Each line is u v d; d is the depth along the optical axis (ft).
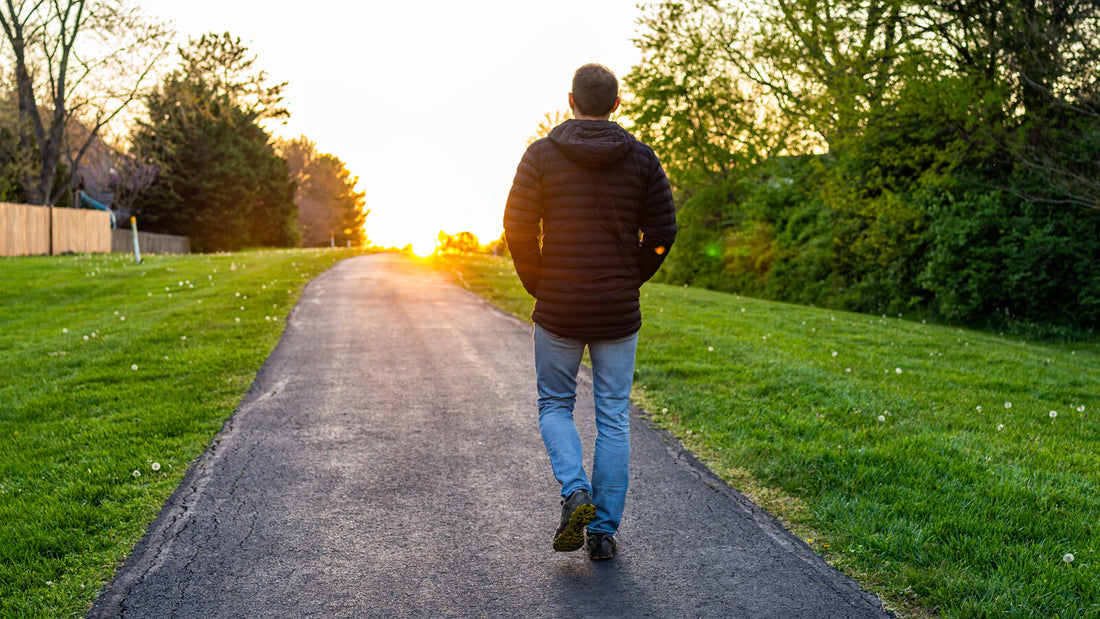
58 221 86.38
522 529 10.44
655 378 19.99
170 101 113.50
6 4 89.15
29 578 8.85
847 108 52.11
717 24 75.72
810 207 68.23
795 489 11.80
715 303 44.14
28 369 21.86
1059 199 44.98
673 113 80.07
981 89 45.80
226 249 154.92
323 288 44.11
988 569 8.96
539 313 9.07
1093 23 38.88
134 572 9.04
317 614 8.07
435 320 31.50
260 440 14.53
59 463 13.05
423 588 8.68
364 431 15.24
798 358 23.58
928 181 51.31
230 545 9.84
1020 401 18.84
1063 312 46.73
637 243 9.09
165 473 12.57
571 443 9.06
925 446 13.89
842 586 8.73
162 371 20.61
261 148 169.48
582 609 8.19
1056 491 11.53
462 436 14.94
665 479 12.41
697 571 9.12
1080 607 8.07
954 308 49.55
